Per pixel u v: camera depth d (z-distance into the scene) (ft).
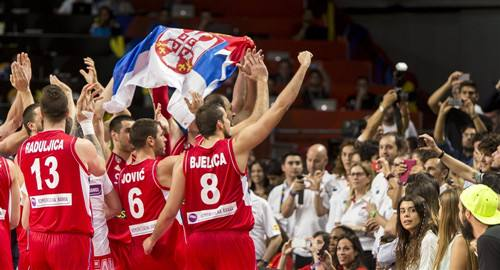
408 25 136.67
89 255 50.16
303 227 69.56
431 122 122.42
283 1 137.08
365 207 63.93
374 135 74.33
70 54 117.19
